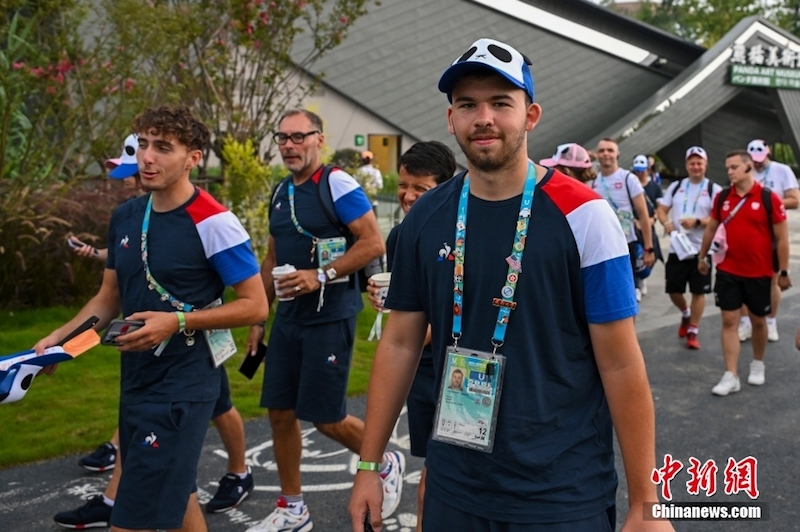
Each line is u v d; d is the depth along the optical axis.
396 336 2.41
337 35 10.85
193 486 3.17
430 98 23.80
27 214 8.16
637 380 2.10
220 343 3.17
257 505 4.34
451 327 2.23
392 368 2.40
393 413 2.40
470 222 2.20
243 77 9.94
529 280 2.11
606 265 2.07
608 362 2.13
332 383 3.92
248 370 4.14
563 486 2.11
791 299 10.20
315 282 3.80
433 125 23.78
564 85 25.34
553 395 2.13
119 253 3.15
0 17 7.67
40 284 8.42
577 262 2.09
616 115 25.77
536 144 25.12
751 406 5.99
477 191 2.20
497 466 2.13
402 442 5.30
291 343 3.94
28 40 8.08
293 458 3.98
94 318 3.16
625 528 2.08
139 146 3.03
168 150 3.00
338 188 3.96
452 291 2.21
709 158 28.08
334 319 3.91
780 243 6.22
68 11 8.02
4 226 8.23
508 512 2.12
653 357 7.52
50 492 4.46
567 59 25.34
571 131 25.47
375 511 2.33
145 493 2.98
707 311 9.62
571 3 24.88
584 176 5.70
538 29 24.92
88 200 8.77
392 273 2.40
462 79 2.10
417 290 2.36
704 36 49.50
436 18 23.89
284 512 3.96
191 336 3.08
